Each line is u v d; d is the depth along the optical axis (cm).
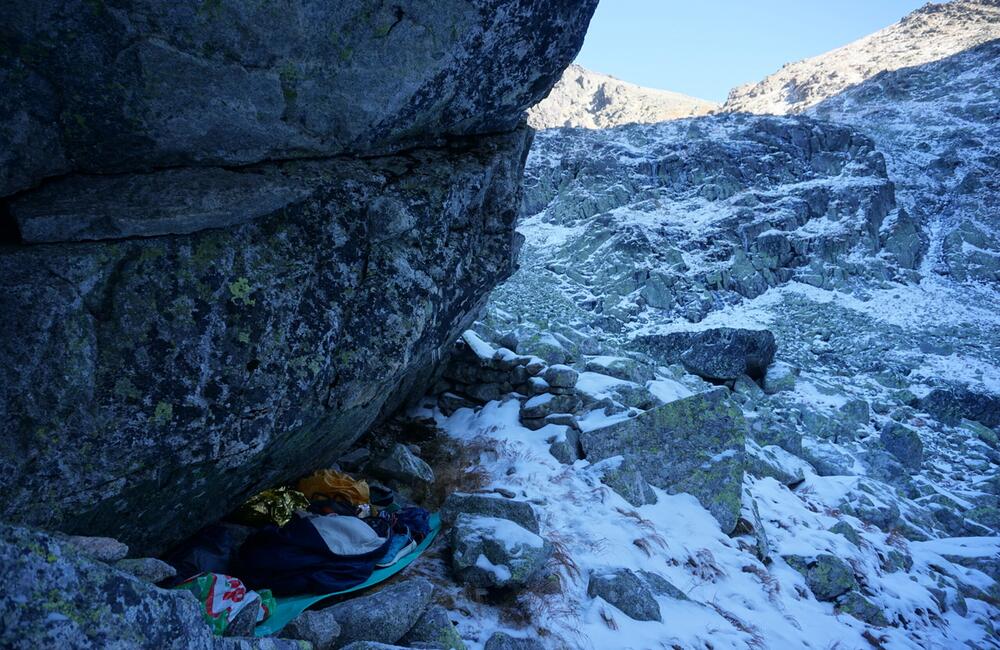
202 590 341
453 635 422
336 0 336
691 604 561
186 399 330
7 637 197
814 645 586
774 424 1099
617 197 2967
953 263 2830
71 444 294
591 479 675
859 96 5800
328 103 376
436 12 381
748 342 1372
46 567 212
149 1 286
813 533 781
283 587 419
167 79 311
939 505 1046
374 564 461
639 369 955
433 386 795
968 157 3916
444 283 475
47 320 289
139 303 317
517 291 1906
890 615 688
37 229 295
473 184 480
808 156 3316
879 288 2523
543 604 484
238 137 353
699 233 2584
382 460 607
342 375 405
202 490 371
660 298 2130
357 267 410
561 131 3797
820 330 2073
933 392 1627
